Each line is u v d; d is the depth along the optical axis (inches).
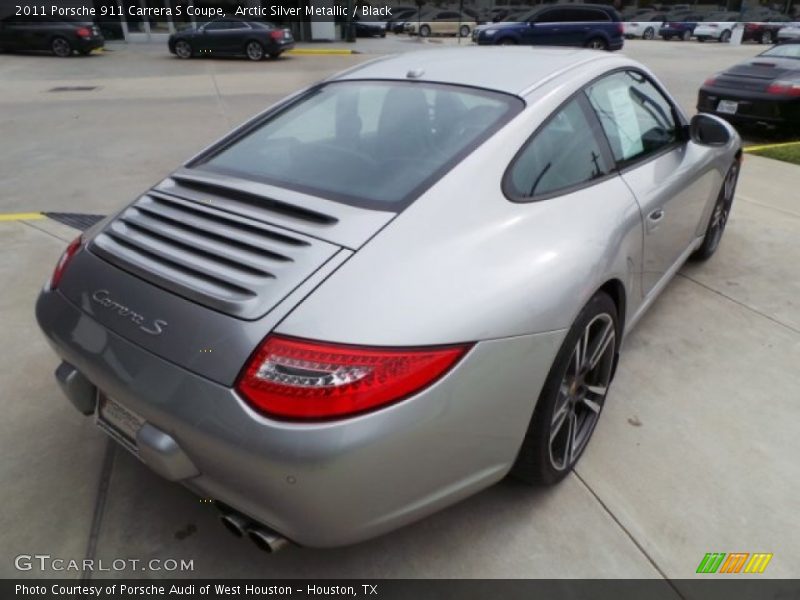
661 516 83.5
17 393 107.3
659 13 1362.0
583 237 79.4
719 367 116.6
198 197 81.8
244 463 59.1
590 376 91.6
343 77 106.8
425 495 65.6
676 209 112.0
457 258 68.1
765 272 155.9
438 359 61.1
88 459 92.7
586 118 92.7
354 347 59.0
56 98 426.3
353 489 59.3
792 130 324.2
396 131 86.9
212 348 61.7
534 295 69.4
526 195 79.1
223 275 66.6
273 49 706.2
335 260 65.3
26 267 156.1
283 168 85.2
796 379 113.3
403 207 71.7
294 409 57.3
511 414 69.9
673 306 138.5
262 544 66.5
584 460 93.0
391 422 58.6
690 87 520.7
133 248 75.5
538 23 711.7
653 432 99.2
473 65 100.0
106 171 247.8
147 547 78.5
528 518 82.8
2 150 279.6
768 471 91.5
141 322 66.9
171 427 63.0
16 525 81.3
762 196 217.2
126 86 489.4
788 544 79.7
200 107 392.8
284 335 60.0
